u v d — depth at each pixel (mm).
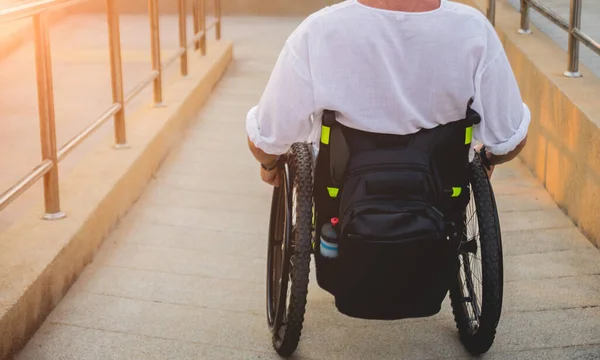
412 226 2504
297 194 2777
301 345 3176
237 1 11211
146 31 9969
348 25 2488
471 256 3148
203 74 7062
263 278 3852
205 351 3137
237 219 4605
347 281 2619
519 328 3275
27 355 3059
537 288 3625
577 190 4285
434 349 3141
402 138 2561
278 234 3301
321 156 2662
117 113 4855
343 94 2500
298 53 2523
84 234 3803
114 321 3352
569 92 4508
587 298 3523
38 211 3863
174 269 3893
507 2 6809
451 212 2717
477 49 2502
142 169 4902
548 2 7293
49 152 3695
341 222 2568
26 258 3379
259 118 2666
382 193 2539
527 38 5695
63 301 3494
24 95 7457
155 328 3307
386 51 2486
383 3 2486
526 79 5266
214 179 5238
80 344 3158
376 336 3250
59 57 8719
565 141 4469
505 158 2762
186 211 4680
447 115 2545
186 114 6258
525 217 4465
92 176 4398
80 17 10781
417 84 2510
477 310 3053
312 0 11164
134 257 4004
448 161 2609
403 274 2588
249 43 9508
